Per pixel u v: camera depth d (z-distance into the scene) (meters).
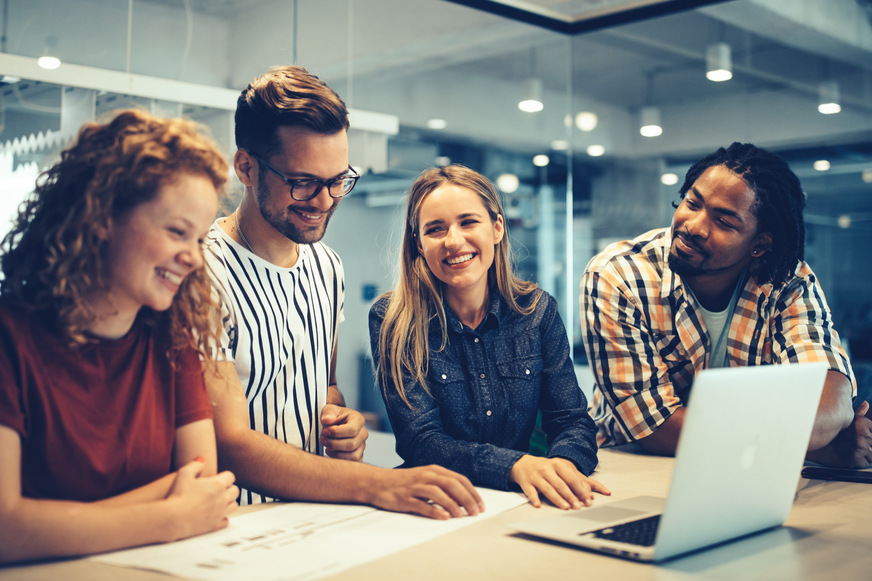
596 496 1.16
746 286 1.65
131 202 0.87
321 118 1.17
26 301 0.89
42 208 0.90
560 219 4.03
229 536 0.92
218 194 0.96
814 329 1.56
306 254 1.41
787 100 3.16
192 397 1.06
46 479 0.90
